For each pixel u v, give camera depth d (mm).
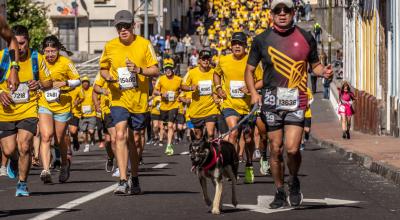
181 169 28750
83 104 44031
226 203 18906
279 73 17531
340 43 103500
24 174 20484
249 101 24094
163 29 118688
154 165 30859
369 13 55500
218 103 26750
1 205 18641
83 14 111625
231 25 120000
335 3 108250
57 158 29844
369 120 52906
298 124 17484
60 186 23031
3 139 20422
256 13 121438
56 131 24297
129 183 20562
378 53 50969
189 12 133875
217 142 17312
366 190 22031
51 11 110125
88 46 111688
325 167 30328
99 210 17688
